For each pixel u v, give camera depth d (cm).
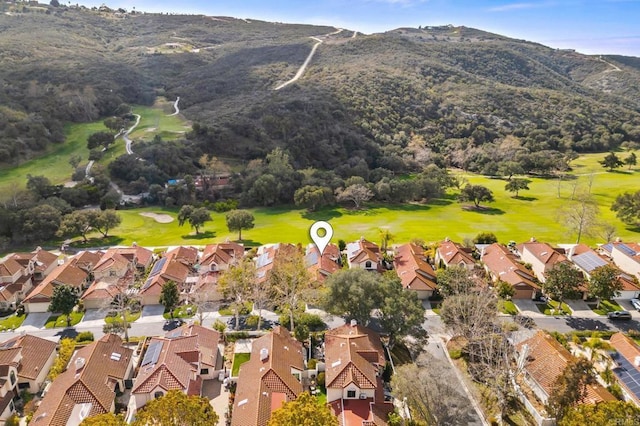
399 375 4600
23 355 5216
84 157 14412
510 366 5234
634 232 10550
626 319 6538
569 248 9488
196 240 10081
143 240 10169
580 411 3803
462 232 10619
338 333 5619
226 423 4512
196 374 5066
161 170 13675
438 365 5038
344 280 5891
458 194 14762
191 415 3662
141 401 4662
